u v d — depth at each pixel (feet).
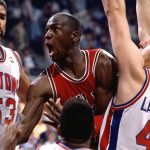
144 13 23.82
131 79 19.84
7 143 17.62
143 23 23.81
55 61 21.48
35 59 77.41
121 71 20.03
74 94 21.31
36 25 81.76
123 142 19.88
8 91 22.80
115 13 20.22
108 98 21.48
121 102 19.88
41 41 79.97
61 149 17.51
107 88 21.43
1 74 22.70
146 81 19.83
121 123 19.88
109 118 20.17
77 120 17.35
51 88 21.27
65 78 21.31
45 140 46.50
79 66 21.38
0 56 22.95
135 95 19.74
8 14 81.15
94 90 21.42
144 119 19.75
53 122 21.04
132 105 19.75
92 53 21.67
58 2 88.17
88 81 21.34
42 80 21.49
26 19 81.71
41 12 84.48
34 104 21.20
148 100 19.79
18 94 24.48
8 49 23.45
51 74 21.52
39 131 46.83
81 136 17.38
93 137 21.21
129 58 19.83
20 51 75.15
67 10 87.97
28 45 79.36
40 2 87.15
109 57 21.67
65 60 21.39
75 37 21.39
